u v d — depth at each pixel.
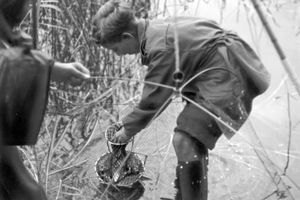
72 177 3.07
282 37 3.97
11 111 2.01
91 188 3.00
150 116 2.67
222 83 2.55
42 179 2.94
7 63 1.97
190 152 2.67
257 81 2.62
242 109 2.64
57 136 3.32
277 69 3.73
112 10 2.63
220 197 2.93
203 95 2.58
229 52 2.57
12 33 2.02
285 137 3.28
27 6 2.14
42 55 2.02
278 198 2.88
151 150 3.28
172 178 3.06
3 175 2.31
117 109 3.57
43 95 2.04
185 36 2.55
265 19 1.82
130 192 2.97
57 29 3.34
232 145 3.28
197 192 2.80
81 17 3.38
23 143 2.10
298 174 3.01
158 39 2.55
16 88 1.98
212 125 2.60
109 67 3.62
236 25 4.07
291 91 3.59
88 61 3.48
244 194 2.94
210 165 3.15
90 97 3.53
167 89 2.57
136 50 2.71
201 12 4.21
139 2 3.74
